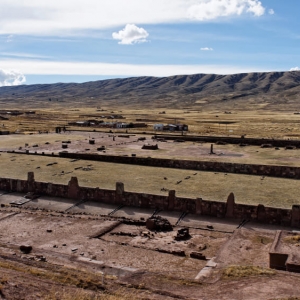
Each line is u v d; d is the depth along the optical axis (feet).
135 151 290.76
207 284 72.33
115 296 61.67
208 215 130.11
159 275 77.10
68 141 337.31
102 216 129.08
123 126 517.14
